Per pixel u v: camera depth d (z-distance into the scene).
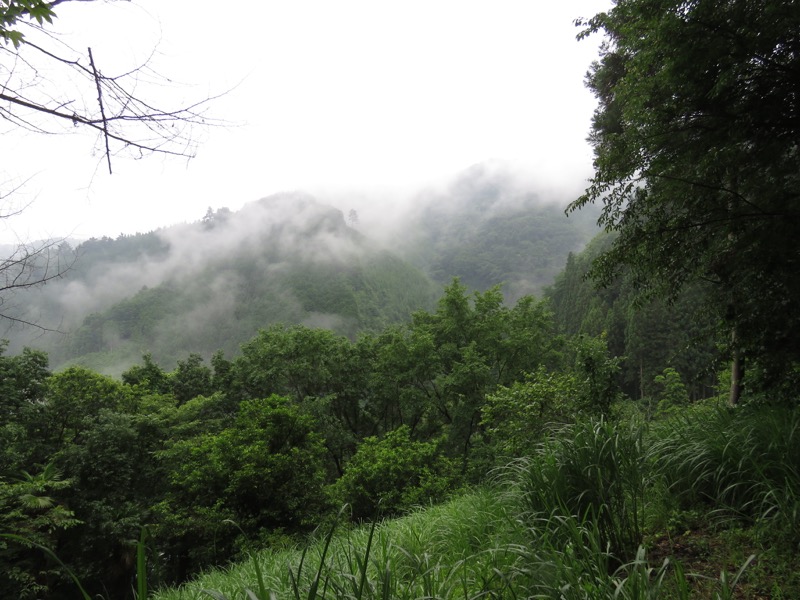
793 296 4.82
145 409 19.61
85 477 15.50
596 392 6.50
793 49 4.34
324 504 15.56
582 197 6.29
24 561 12.67
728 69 4.39
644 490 3.43
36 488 13.16
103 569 14.97
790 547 2.71
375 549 3.33
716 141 5.06
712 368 6.45
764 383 5.16
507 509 3.57
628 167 5.71
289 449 16.03
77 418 17.83
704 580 2.63
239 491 14.37
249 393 24.00
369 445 17.30
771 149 4.84
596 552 2.30
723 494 3.19
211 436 16.55
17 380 16.41
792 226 4.62
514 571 2.32
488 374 20.98
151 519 16.05
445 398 22.70
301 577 2.81
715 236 5.61
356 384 24.45
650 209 6.19
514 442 6.85
